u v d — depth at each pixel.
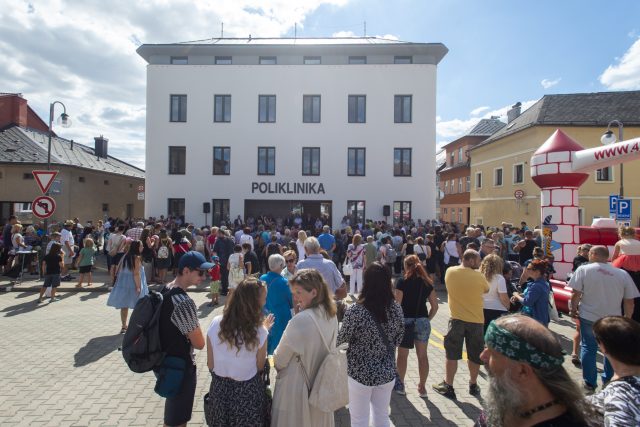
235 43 28.55
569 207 10.17
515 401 1.61
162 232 12.94
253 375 3.02
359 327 3.47
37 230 17.45
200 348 3.29
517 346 1.60
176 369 3.23
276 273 5.41
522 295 6.62
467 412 4.55
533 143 24.55
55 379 5.38
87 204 28.12
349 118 26.56
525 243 11.31
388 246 13.32
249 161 26.64
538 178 10.51
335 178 26.48
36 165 24.80
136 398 4.82
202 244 12.53
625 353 2.30
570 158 9.95
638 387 2.14
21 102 28.94
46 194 11.13
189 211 26.56
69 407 4.58
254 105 26.70
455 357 4.93
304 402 2.93
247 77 26.77
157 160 26.64
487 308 5.40
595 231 10.60
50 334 7.46
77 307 9.79
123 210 33.00
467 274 4.93
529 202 24.94
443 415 4.48
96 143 33.81
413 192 26.25
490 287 5.42
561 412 1.58
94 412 4.46
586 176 10.09
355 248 11.72
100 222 19.08
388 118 26.36
